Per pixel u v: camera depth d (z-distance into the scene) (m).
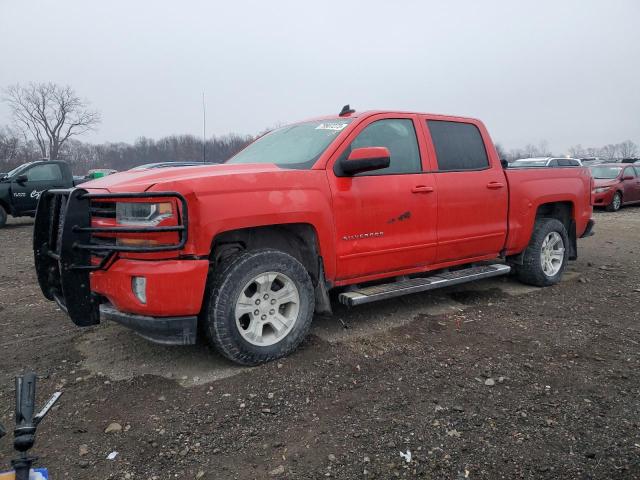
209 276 3.56
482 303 5.09
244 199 3.41
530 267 5.59
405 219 4.38
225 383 3.31
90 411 2.98
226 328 3.36
